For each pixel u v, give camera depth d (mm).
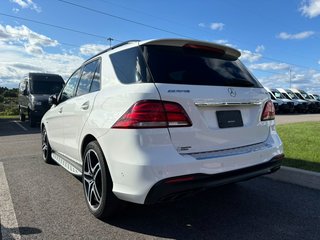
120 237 3316
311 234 3336
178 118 3148
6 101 39688
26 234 3387
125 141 3168
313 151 6680
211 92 3395
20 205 4242
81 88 4742
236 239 3248
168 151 3076
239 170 3393
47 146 6582
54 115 5758
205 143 3297
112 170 3330
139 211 3986
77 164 4746
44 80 17047
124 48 3799
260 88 4004
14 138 11352
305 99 31953
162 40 3539
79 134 4297
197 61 3662
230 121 3527
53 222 3691
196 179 3100
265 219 3732
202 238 3281
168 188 3000
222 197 4484
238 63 4105
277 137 4082
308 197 4469
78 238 3297
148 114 3086
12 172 6012
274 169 3906
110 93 3611
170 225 3598
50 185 5148
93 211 3779
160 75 3305
